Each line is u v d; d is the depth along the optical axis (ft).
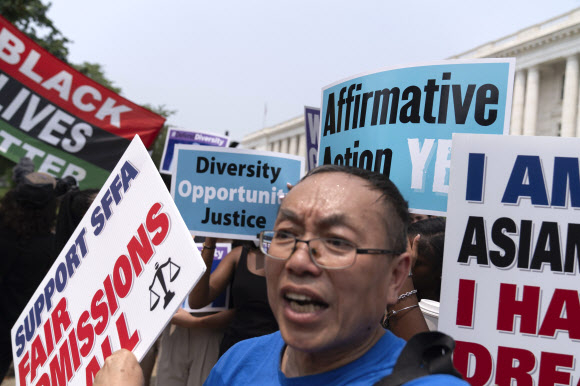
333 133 8.66
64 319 5.39
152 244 4.63
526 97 137.59
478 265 5.88
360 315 3.58
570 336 5.59
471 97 7.50
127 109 19.02
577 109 125.49
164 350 12.21
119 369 4.22
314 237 3.59
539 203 5.79
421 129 7.67
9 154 18.10
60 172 18.42
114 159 18.83
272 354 4.40
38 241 12.02
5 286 11.76
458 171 6.00
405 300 6.66
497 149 5.93
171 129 26.27
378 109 7.99
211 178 11.16
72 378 5.02
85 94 18.66
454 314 5.89
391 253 3.67
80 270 5.43
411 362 3.52
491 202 5.90
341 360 3.81
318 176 3.84
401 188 7.71
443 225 8.13
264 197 11.18
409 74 7.81
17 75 18.19
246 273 10.36
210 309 11.81
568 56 126.11
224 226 10.98
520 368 5.70
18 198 11.87
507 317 5.77
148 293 4.50
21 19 63.31
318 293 3.50
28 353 5.85
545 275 5.72
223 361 4.72
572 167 5.72
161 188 4.76
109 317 4.83
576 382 5.54
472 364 5.81
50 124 18.42
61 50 69.00
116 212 5.20
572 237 5.67
